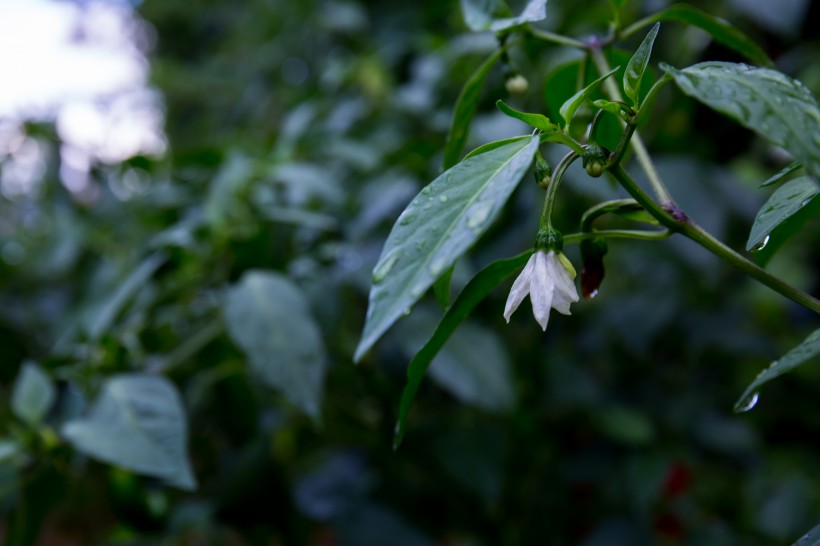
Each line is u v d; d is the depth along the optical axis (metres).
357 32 0.86
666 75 0.24
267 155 0.58
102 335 0.46
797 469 0.68
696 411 0.64
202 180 0.60
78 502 0.54
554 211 0.56
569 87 0.34
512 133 0.51
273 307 0.42
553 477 0.60
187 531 0.55
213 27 1.34
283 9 0.98
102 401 0.40
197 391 0.51
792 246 0.72
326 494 0.59
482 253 0.56
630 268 0.66
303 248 0.55
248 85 1.06
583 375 0.58
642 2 0.62
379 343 0.53
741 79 0.23
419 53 0.76
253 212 0.52
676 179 0.51
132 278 0.47
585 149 0.25
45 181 0.74
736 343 0.64
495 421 0.56
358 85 0.71
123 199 0.71
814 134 0.22
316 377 0.41
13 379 0.65
